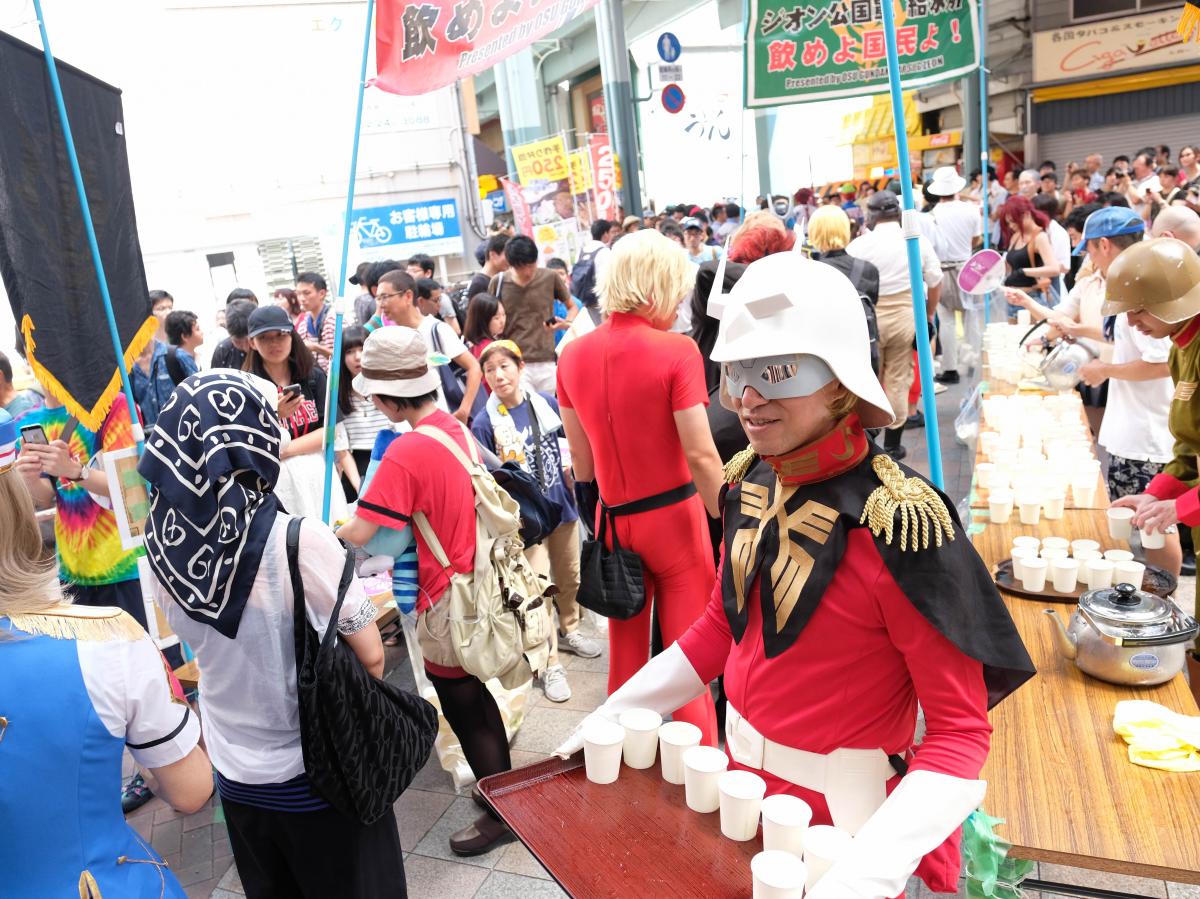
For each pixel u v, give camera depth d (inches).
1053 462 122.0
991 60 849.5
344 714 66.2
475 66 119.4
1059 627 82.7
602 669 150.6
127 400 118.6
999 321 254.4
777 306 46.1
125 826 54.0
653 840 52.8
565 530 153.4
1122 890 88.7
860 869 42.3
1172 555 118.6
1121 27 731.4
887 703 49.6
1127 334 145.8
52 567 54.0
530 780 59.1
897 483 47.0
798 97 131.4
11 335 152.4
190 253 358.9
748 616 53.5
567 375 100.3
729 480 57.1
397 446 98.0
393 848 76.3
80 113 113.3
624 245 95.3
